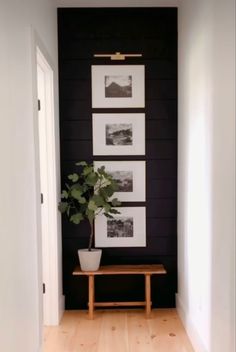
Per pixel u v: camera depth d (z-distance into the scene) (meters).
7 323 1.61
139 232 3.31
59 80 3.25
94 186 3.12
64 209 3.05
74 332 2.82
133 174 3.30
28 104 2.05
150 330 2.85
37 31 2.31
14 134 1.76
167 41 3.27
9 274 1.65
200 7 2.40
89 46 3.26
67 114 3.27
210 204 2.18
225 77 1.92
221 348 2.00
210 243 2.19
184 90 2.96
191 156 2.71
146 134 3.29
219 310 2.03
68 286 3.30
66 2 3.12
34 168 2.16
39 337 2.24
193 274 2.64
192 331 2.62
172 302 3.30
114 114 3.28
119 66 3.27
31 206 2.09
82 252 3.08
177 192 3.28
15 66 1.79
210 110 2.17
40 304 2.27
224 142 1.93
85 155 3.29
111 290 3.30
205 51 2.28
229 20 1.85
